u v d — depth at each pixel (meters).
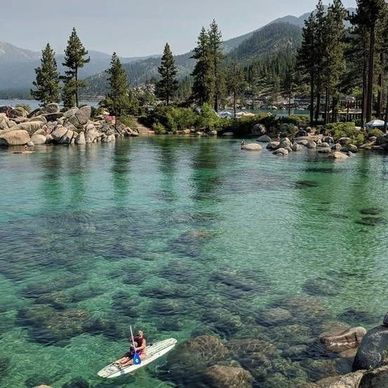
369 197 41.81
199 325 19.00
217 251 27.91
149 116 115.75
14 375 15.55
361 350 15.46
